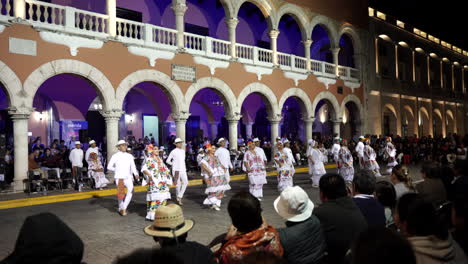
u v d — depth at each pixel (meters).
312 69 24.70
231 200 3.06
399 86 32.50
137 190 14.38
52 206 11.16
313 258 3.26
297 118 30.47
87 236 7.52
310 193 12.71
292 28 27.97
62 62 13.70
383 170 20.92
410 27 35.31
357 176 4.24
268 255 1.53
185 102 17.42
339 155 14.47
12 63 12.56
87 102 19.77
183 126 17.44
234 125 19.67
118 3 18.80
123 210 9.66
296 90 23.08
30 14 13.06
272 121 21.75
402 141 25.88
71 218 9.33
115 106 15.09
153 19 20.41
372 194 4.26
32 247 2.01
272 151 21.77
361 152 16.88
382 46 31.31
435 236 2.53
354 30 27.77
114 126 15.12
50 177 13.25
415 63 35.81
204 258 2.78
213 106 26.64
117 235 7.59
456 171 5.44
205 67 18.33
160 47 16.58
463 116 44.25
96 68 14.60
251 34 25.50
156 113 24.19
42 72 13.20
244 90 20.08
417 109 35.28
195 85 17.84
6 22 12.42
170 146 22.20
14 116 12.69
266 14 21.48
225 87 19.17
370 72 29.16
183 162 11.06
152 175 8.98
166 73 16.78
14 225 8.70
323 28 27.45
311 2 24.23
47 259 2.02
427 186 4.82
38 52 13.16
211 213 9.68
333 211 3.55
